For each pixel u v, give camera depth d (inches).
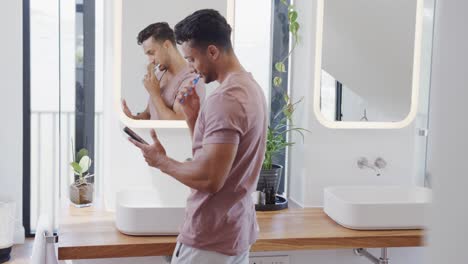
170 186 93.4
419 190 98.7
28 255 152.3
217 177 57.2
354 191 97.9
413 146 103.7
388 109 102.5
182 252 61.8
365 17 100.7
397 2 101.0
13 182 162.4
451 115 8.5
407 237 82.9
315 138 100.5
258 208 97.1
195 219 60.5
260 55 106.8
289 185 110.3
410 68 102.6
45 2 166.9
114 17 90.1
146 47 91.4
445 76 8.7
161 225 77.5
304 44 102.3
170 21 91.8
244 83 59.1
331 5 99.7
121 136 91.9
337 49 100.3
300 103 103.9
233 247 59.9
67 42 86.4
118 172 92.0
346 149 101.7
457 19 8.5
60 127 89.2
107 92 91.7
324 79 100.0
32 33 167.5
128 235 78.2
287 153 110.7
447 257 8.6
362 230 85.1
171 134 93.6
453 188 8.5
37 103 171.9
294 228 85.8
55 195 90.1
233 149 56.9
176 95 92.7
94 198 95.3
